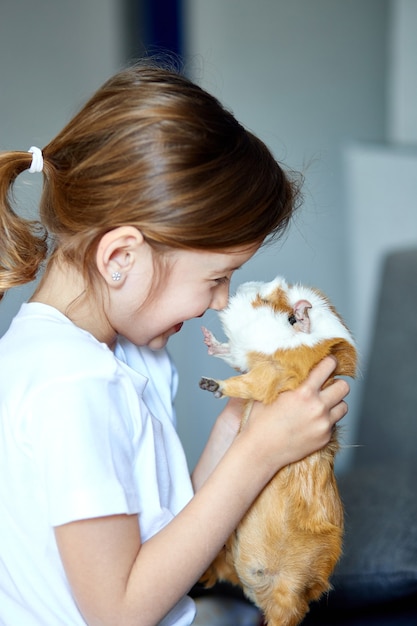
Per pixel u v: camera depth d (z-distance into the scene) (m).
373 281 2.69
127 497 0.97
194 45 2.84
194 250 1.02
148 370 1.27
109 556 0.95
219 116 1.05
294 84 2.93
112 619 0.96
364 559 1.53
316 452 1.12
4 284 1.08
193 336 2.96
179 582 1.00
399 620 1.50
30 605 1.03
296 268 2.93
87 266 1.04
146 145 0.99
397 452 2.17
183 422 3.01
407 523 1.65
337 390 1.12
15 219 1.09
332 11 2.95
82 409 0.96
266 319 1.11
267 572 1.13
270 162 1.09
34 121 3.05
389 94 3.04
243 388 1.09
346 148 2.78
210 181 1.00
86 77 3.03
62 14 2.99
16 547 1.02
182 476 1.20
